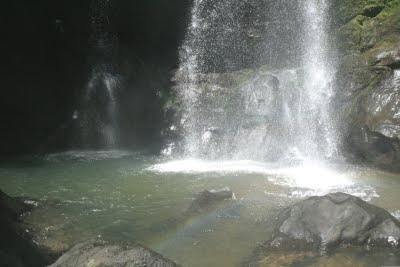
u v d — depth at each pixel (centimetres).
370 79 1000
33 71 1339
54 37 1423
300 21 1245
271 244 511
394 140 863
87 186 825
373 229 508
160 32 1520
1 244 438
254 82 1227
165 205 696
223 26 1409
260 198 714
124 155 1168
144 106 1367
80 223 612
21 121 1276
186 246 523
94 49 1441
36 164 1042
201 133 1215
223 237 548
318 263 464
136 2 1512
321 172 912
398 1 1075
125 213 659
